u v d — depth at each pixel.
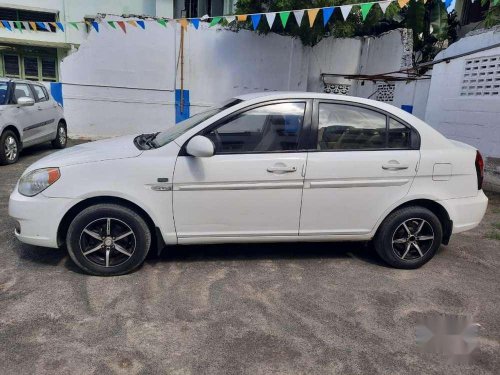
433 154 4.05
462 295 3.75
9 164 8.30
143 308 3.32
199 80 13.10
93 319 3.14
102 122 12.82
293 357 2.81
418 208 4.10
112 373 2.60
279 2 11.23
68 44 16.80
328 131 3.93
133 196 3.65
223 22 11.76
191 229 3.83
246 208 3.84
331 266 4.23
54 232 3.67
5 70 16.91
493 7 6.62
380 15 11.98
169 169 3.67
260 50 13.30
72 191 3.61
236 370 2.67
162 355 2.78
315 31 12.72
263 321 3.21
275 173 3.79
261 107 3.86
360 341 3.02
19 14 16.36
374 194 3.98
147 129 13.11
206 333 3.03
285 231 3.97
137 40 12.45
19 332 2.96
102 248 3.76
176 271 3.97
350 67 15.29
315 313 3.35
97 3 16.83
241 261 4.25
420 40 14.02
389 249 4.14
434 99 8.90
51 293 3.49
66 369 2.62
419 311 3.45
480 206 4.24
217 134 3.79
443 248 4.90
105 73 12.50
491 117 7.62
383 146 4.02
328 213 3.97
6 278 3.71
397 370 2.73
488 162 7.74
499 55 7.41
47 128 9.74
